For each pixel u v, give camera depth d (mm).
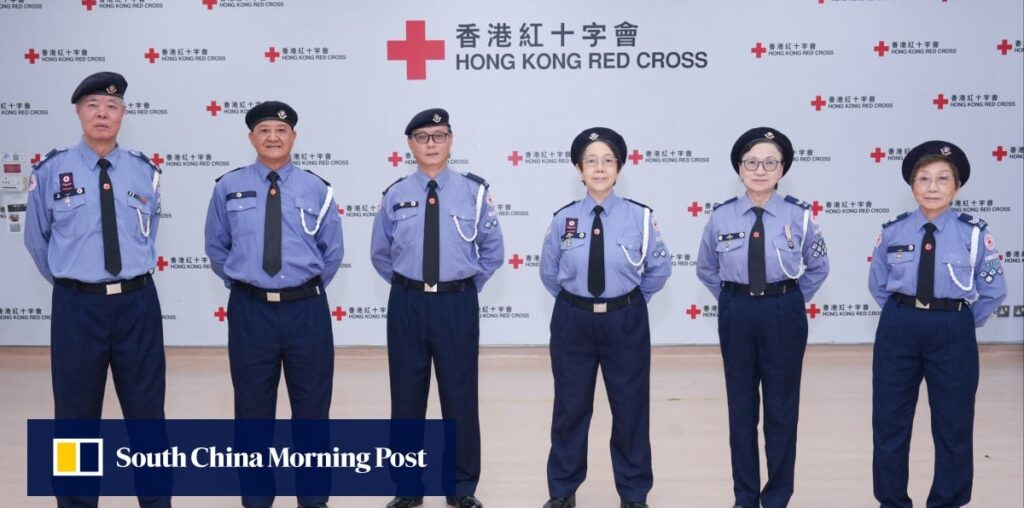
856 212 5270
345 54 5191
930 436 3984
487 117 5230
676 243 5289
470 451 3186
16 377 4996
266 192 3021
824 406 4430
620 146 3021
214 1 5164
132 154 2971
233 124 5223
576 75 5211
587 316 3021
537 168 5254
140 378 2930
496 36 5195
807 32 5184
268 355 3004
